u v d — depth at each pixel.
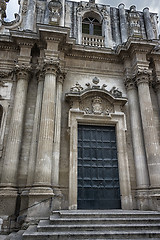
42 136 9.32
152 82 12.60
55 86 10.77
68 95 11.03
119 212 7.70
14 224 8.12
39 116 10.27
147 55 12.81
